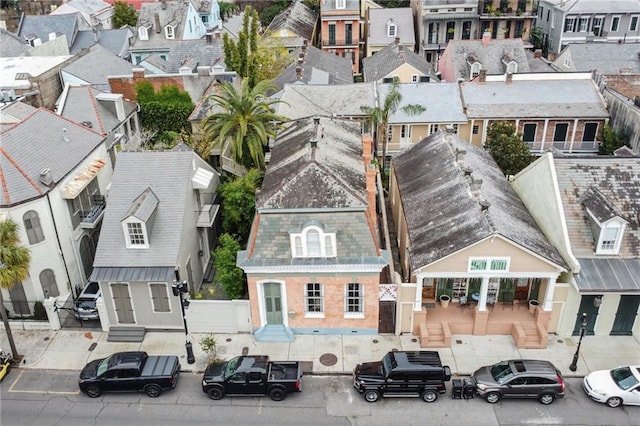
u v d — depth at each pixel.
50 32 76.00
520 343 28.89
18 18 103.06
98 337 30.86
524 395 25.66
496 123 47.09
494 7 77.31
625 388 25.28
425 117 50.06
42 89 49.56
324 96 51.69
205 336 30.61
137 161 32.50
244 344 29.94
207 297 33.03
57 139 35.62
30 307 32.22
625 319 29.28
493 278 29.97
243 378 26.09
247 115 38.19
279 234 28.50
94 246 36.97
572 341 29.47
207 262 36.06
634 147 45.56
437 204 31.95
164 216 30.81
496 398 25.77
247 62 55.78
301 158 31.78
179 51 66.19
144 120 50.38
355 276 28.64
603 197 29.36
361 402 26.25
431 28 78.44
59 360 29.25
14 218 29.92
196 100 49.91
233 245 32.41
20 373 28.50
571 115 49.22
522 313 30.25
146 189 31.39
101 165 36.84
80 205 35.03
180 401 26.58
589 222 29.50
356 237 28.38
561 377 26.00
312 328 30.20
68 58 56.12
